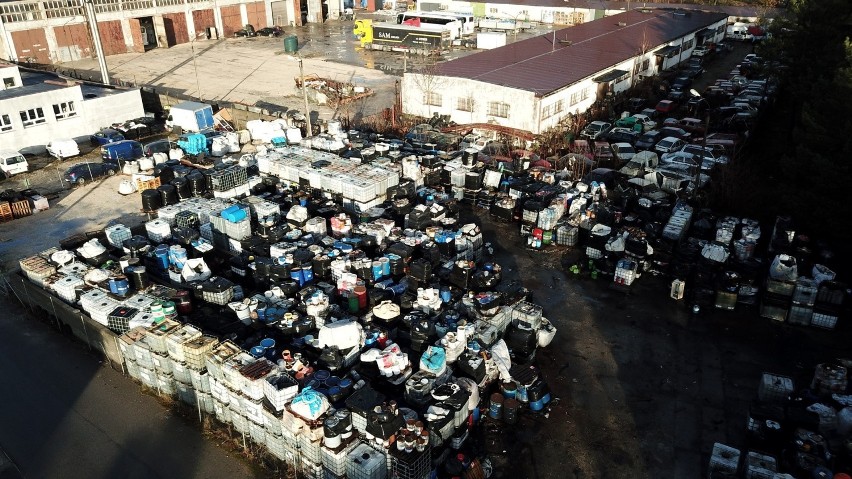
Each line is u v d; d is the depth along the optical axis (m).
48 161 38.22
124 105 42.91
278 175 30.27
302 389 16.38
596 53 49.53
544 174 31.14
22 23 60.53
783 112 45.56
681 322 22.69
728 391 19.31
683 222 26.30
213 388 17.53
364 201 26.92
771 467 14.95
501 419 18.03
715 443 16.23
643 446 17.31
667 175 31.66
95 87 45.72
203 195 30.03
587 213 27.38
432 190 29.44
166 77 57.66
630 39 55.06
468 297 20.69
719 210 29.02
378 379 17.42
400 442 14.82
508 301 20.92
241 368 16.50
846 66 28.08
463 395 16.59
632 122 41.31
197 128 42.12
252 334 19.75
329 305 20.25
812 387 18.50
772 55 41.06
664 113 45.25
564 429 17.91
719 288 23.00
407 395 16.67
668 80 53.81
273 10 81.56
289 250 22.81
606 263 25.19
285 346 19.00
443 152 33.81
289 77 57.38
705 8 76.38
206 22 75.06
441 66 45.34
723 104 46.53
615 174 32.84
